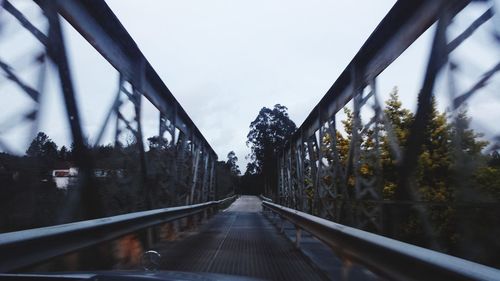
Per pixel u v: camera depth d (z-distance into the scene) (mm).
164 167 14633
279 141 102250
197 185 24781
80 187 6383
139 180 10438
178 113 17406
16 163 5391
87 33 7812
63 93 6293
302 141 21031
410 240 7332
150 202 11664
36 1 5879
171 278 2641
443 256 2965
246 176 139875
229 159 155750
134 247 8500
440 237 6891
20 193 5395
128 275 2672
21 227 5434
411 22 7473
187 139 20188
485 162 5191
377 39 9031
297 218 10227
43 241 4141
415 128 6199
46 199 6160
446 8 5582
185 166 20062
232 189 102625
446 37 5562
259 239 13000
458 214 5105
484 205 4789
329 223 6621
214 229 17062
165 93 14461
